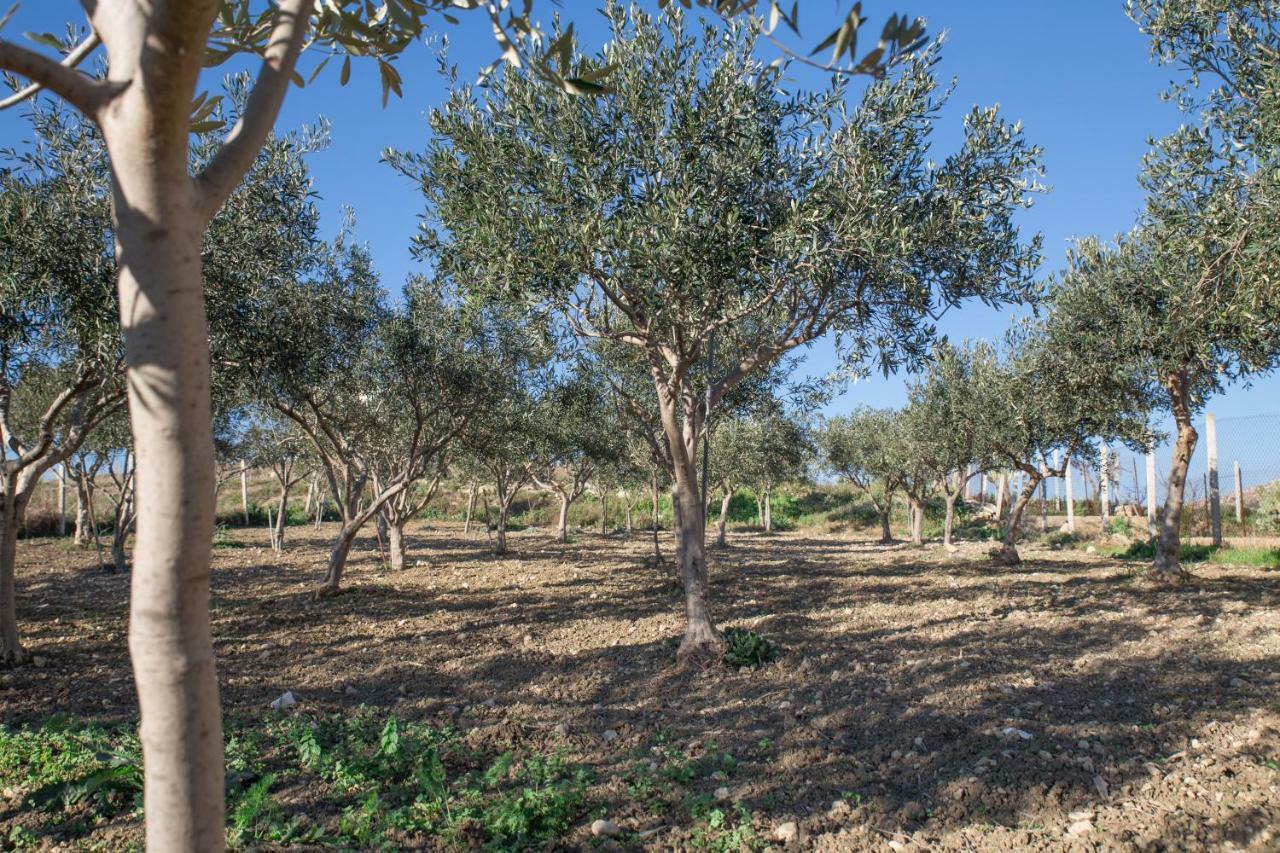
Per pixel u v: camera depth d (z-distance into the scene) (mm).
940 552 24953
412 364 13594
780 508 48656
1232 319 8352
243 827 4344
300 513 42375
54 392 14984
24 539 28922
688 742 6316
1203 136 8117
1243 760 5375
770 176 8250
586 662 9250
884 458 29828
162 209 1944
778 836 4609
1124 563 19203
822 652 9297
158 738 1976
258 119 2223
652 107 7828
